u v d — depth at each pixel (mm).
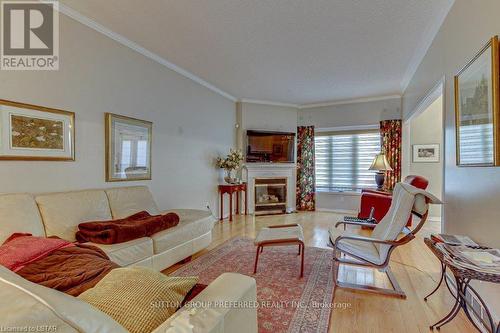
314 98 5816
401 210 2256
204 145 4848
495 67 1569
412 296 2250
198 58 3721
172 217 2869
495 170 1632
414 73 3963
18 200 2080
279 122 6250
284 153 6168
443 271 2107
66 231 2277
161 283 984
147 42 3244
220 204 5359
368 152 5914
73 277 1396
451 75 2340
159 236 2549
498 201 1595
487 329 1633
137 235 2350
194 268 2828
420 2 2371
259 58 3686
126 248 2174
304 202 6316
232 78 4543
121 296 882
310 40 3131
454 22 2270
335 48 3340
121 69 3156
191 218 3186
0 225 1889
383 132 5477
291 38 3088
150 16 2658
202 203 4809
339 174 6230
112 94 3053
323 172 6402
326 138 6359
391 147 5398
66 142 2582
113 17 2688
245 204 5828
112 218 2791
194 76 4453
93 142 2850
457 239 1833
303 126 6387
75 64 2654
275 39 3117
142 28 2906
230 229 4504
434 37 2855
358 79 4516
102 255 1889
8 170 2170
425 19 2643
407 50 3357
